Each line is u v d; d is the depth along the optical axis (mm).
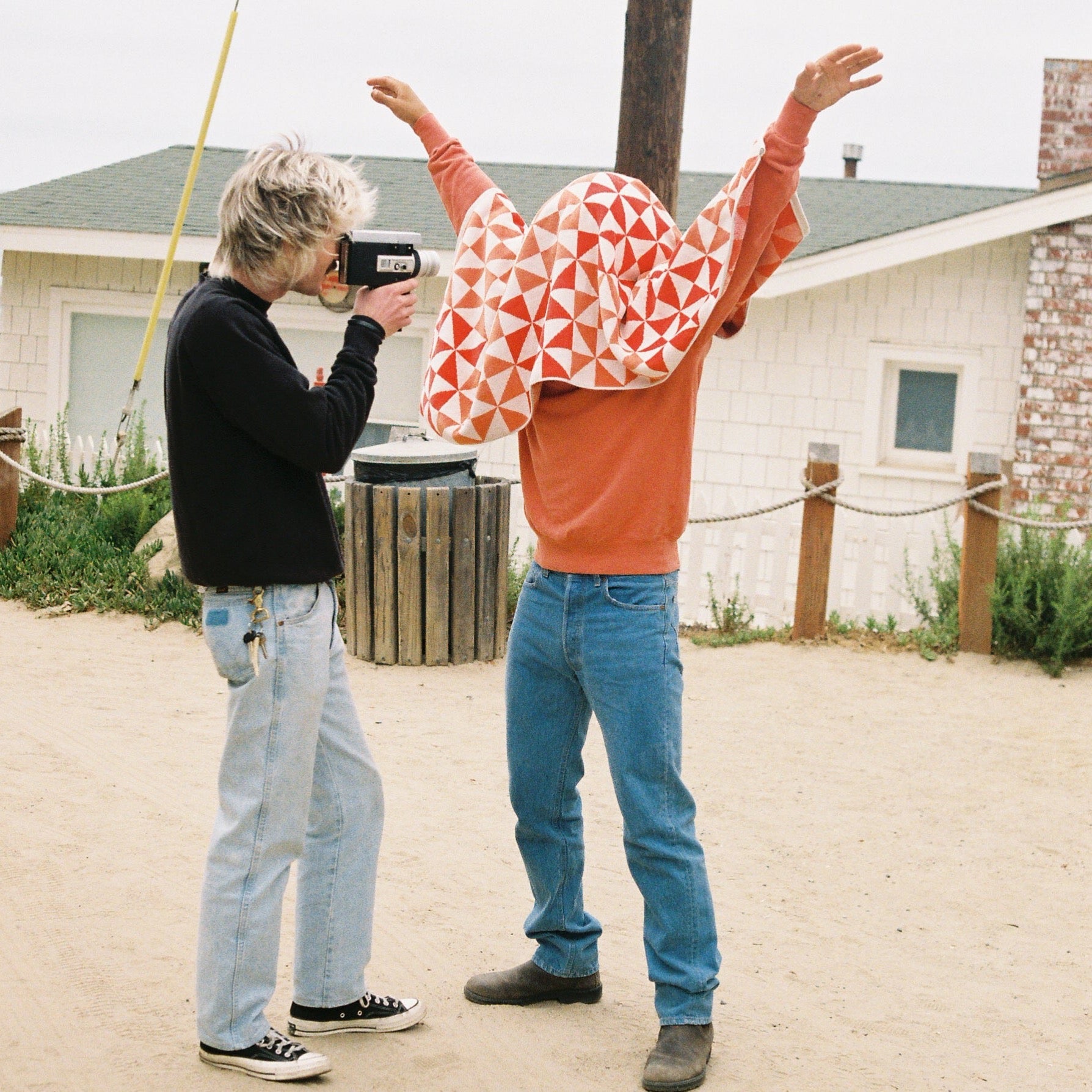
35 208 12188
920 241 10891
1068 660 7848
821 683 7363
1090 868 4875
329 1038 3252
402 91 3686
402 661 7359
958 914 4422
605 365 3010
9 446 9031
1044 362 10977
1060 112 11961
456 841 4820
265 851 2971
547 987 3518
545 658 3285
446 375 3324
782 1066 3273
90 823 4684
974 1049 3455
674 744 3162
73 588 8422
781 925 4254
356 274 3004
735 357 11609
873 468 11461
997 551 8039
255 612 2908
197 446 2838
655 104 6648
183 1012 3334
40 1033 3189
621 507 3090
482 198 3412
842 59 2822
